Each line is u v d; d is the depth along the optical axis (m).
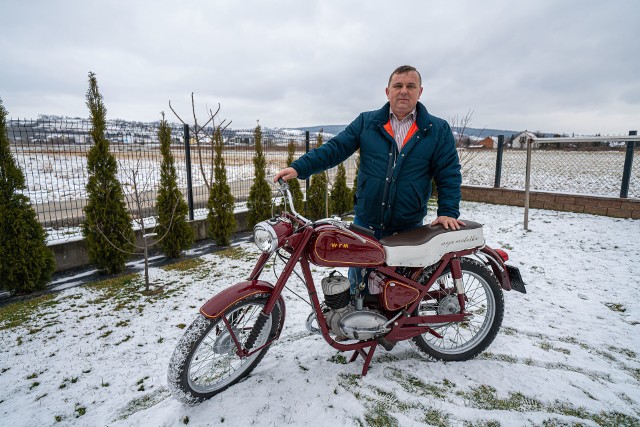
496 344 2.75
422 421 1.97
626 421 1.98
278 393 2.17
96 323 3.33
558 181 10.82
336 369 2.41
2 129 4.01
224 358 2.37
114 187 4.75
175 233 5.43
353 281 2.81
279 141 8.60
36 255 4.12
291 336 2.93
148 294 4.02
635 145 7.10
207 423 1.95
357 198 2.79
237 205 8.16
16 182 4.10
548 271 4.39
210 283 4.36
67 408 2.18
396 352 2.63
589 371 2.43
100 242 4.67
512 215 7.74
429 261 2.29
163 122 5.26
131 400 2.25
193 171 7.70
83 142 4.93
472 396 2.17
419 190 2.57
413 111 2.54
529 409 2.07
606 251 5.11
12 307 3.74
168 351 2.83
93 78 4.55
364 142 2.63
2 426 2.03
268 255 2.18
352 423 1.94
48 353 2.81
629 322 3.12
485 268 2.58
